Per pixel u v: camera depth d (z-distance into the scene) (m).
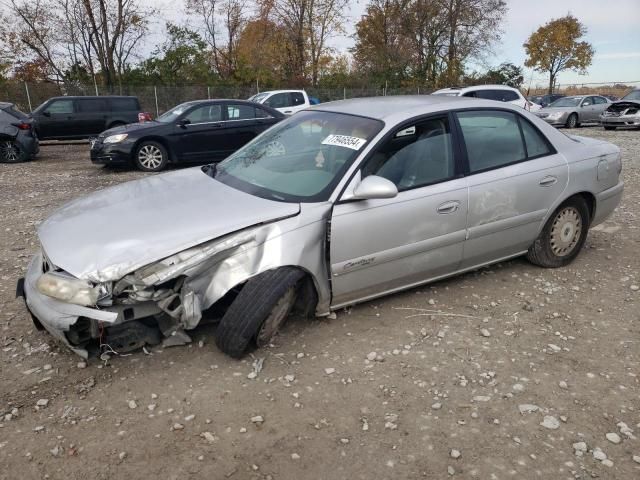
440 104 4.05
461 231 3.98
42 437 2.62
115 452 2.53
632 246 5.57
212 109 11.72
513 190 4.20
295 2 38.59
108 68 33.66
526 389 3.06
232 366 3.21
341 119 4.04
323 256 3.42
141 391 2.98
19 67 33.50
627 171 10.33
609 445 2.63
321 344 3.48
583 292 4.39
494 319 3.89
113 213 3.34
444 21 40.47
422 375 3.18
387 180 3.37
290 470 2.43
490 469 2.46
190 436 2.64
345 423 2.75
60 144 18.89
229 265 3.12
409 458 2.52
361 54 42.50
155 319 3.30
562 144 4.64
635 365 3.34
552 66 49.28
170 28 37.09
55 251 3.04
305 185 3.57
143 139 11.20
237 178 3.87
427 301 4.14
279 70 39.47
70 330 3.03
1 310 3.99
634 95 22.00
